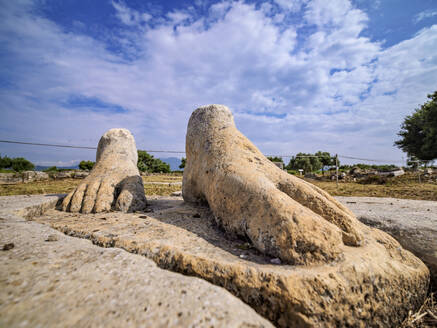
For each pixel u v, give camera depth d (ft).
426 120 57.98
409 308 7.18
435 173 54.08
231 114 14.70
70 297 4.19
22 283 4.53
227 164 10.77
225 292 4.91
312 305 5.27
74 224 9.90
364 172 70.54
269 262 6.75
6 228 8.32
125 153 17.53
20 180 56.39
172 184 49.83
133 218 11.22
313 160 124.57
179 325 3.71
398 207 16.01
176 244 7.52
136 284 4.80
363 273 6.19
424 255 9.21
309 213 7.46
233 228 8.64
